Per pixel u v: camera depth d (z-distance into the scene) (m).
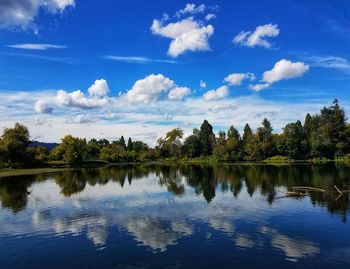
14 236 31.08
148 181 77.44
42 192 59.69
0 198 53.06
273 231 31.28
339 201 45.41
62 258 25.53
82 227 33.78
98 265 24.14
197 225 33.69
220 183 69.25
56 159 166.38
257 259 24.58
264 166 122.62
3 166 124.38
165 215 38.41
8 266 24.33
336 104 173.62
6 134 144.88
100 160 185.75
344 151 162.62
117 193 57.41
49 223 35.69
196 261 24.36
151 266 23.69
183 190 59.56
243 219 35.84
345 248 26.66
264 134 174.75
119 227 33.47
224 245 27.47
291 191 55.22
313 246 27.16
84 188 65.00
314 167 108.19
